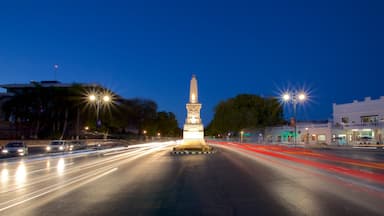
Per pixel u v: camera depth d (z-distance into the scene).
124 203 11.41
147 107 100.94
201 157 35.59
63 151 47.84
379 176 17.09
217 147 59.09
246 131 94.81
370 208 10.04
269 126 92.00
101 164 27.77
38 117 67.00
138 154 42.16
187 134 50.66
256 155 37.12
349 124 64.94
